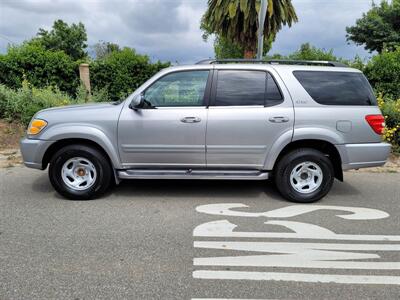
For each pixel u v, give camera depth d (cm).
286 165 490
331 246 371
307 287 297
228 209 475
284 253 355
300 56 1402
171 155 489
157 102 489
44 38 3200
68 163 494
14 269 319
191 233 399
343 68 499
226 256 347
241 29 1373
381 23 2553
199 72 491
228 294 286
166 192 542
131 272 317
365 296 285
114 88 1235
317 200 504
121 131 482
